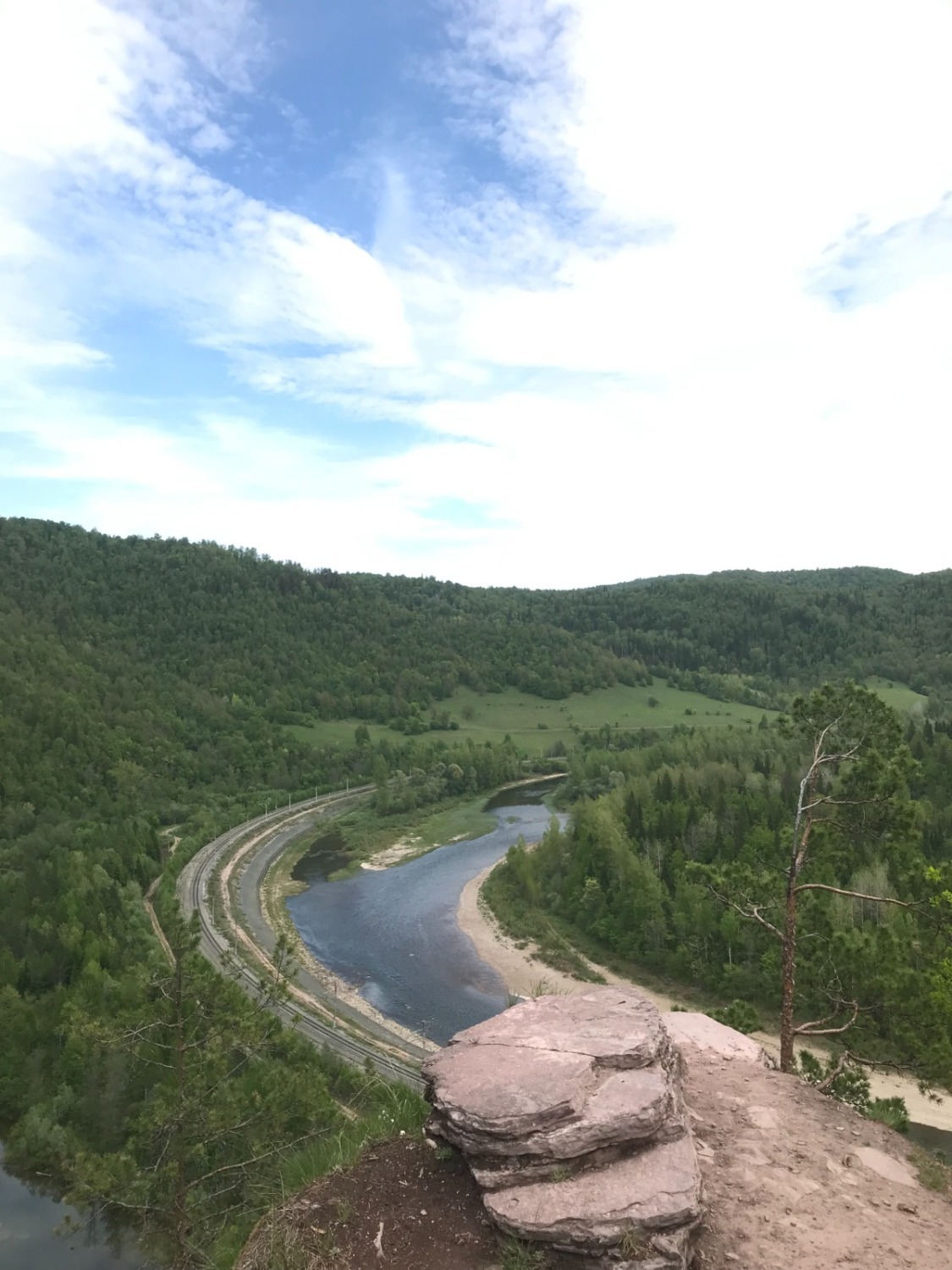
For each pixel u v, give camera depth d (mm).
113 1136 39875
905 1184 11398
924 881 18109
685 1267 8992
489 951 71438
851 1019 18547
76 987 50844
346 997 62094
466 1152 10289
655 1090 11016
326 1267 9250
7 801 102000
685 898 65250
